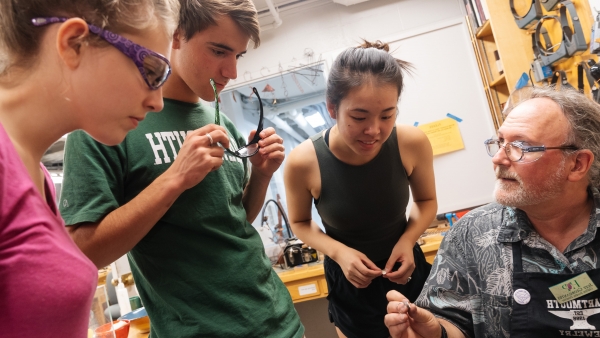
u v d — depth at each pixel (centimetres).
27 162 54
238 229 101
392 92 118
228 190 101
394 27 299
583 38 168
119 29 56
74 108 56
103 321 128
